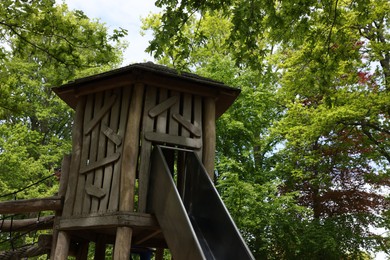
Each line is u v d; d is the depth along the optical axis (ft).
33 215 59.57
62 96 27.45
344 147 47.93
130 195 22.61
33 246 30.42
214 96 26.11
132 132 23.56
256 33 21.04
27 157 62.69
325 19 24.56
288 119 46.24
